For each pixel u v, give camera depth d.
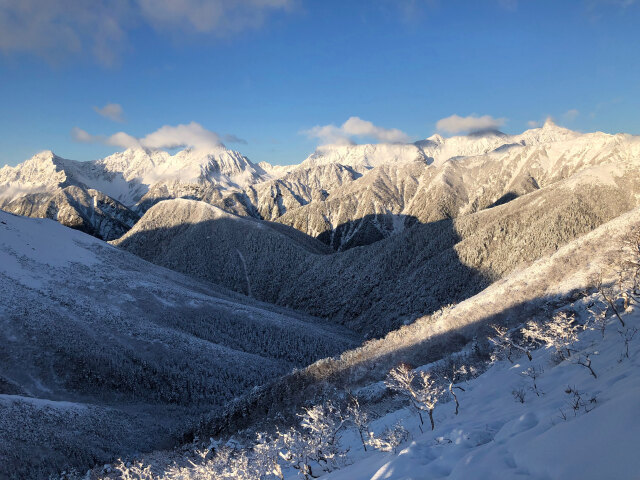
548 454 6.93
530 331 20.00
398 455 10.66
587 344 16.59
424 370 33.94
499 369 21.34
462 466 8.20
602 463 5.95
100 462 45.03
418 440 12.30
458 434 10.89
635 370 9.96
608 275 33.84
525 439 8.26
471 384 20.98
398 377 17.14
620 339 14.22
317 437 15.83
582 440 6.78
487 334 39.91
